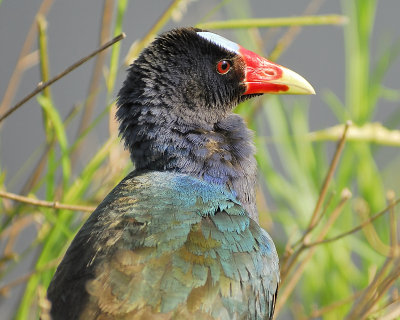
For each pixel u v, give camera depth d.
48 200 10.79
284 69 10.90
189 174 9.75
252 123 12.39
